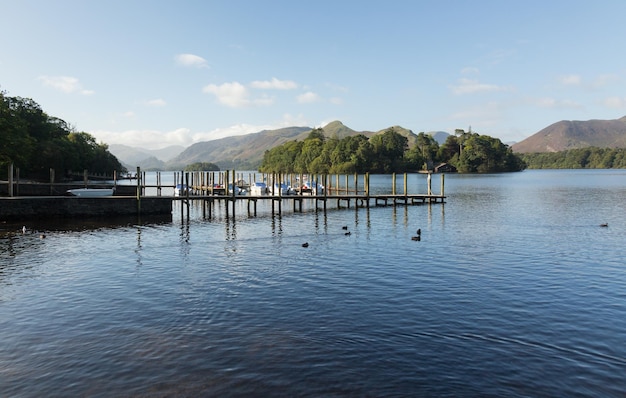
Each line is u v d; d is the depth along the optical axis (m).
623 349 12.48
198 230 36.28
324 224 40.16
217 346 12.68
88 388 10.43
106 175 149.38
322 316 15.14
